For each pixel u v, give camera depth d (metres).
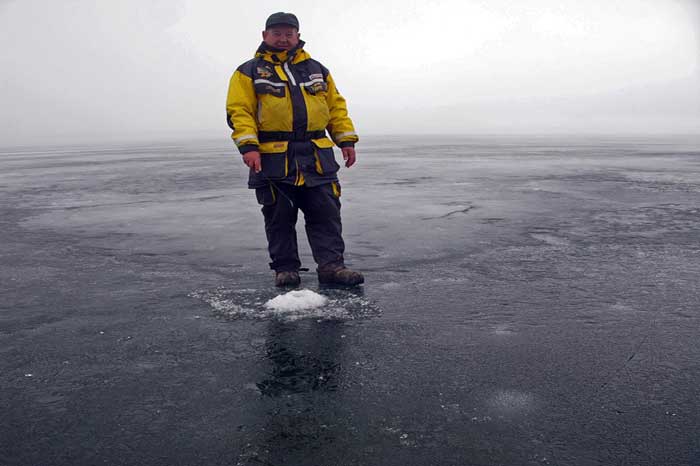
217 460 1.54
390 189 7.98
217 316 2.75
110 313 2.82
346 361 2.19
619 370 2.10
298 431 1.68
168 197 7.50
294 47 3.30
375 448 1.59
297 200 3.40
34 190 8.55
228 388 1.97
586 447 1.59
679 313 2.74
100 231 5.11
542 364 2.15
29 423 1.76
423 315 2.73
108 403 1.88
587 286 3.21
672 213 5.73
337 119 3.51
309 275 3.58
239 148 3.22
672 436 1.64
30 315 2.80
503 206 6.27
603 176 9.57
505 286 3.22
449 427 1.70
